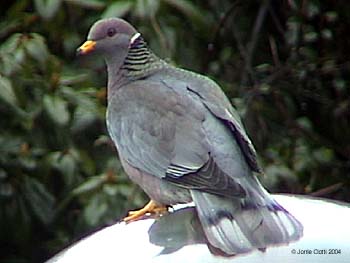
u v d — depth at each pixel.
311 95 13.45
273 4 13.53
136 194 11.84
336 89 13.44
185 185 7.66
